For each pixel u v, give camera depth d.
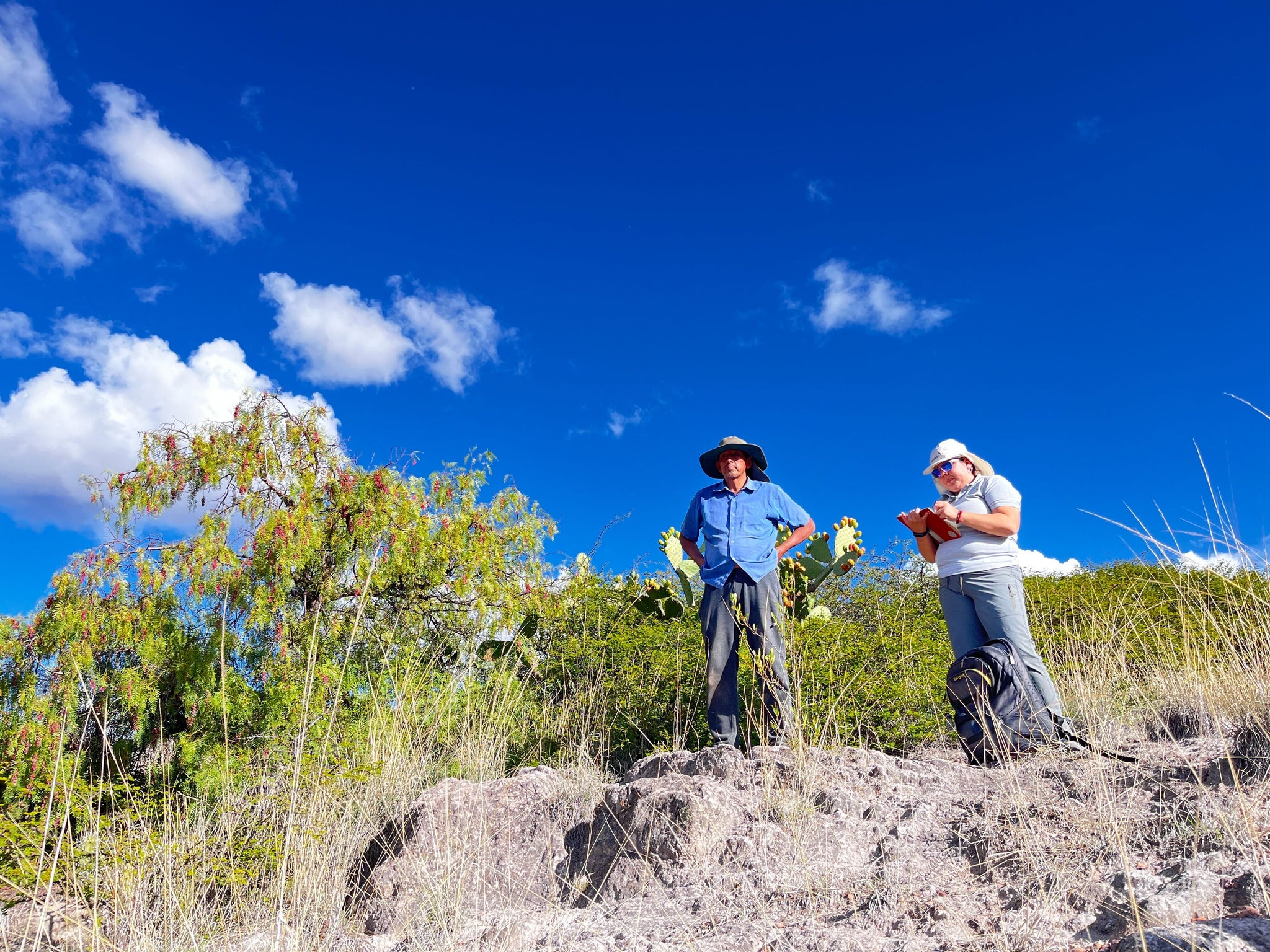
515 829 3.56
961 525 4.17
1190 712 3.66
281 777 4.47
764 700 4.82
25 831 3.77
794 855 2.91
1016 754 3.52
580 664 6.71
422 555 6.55
